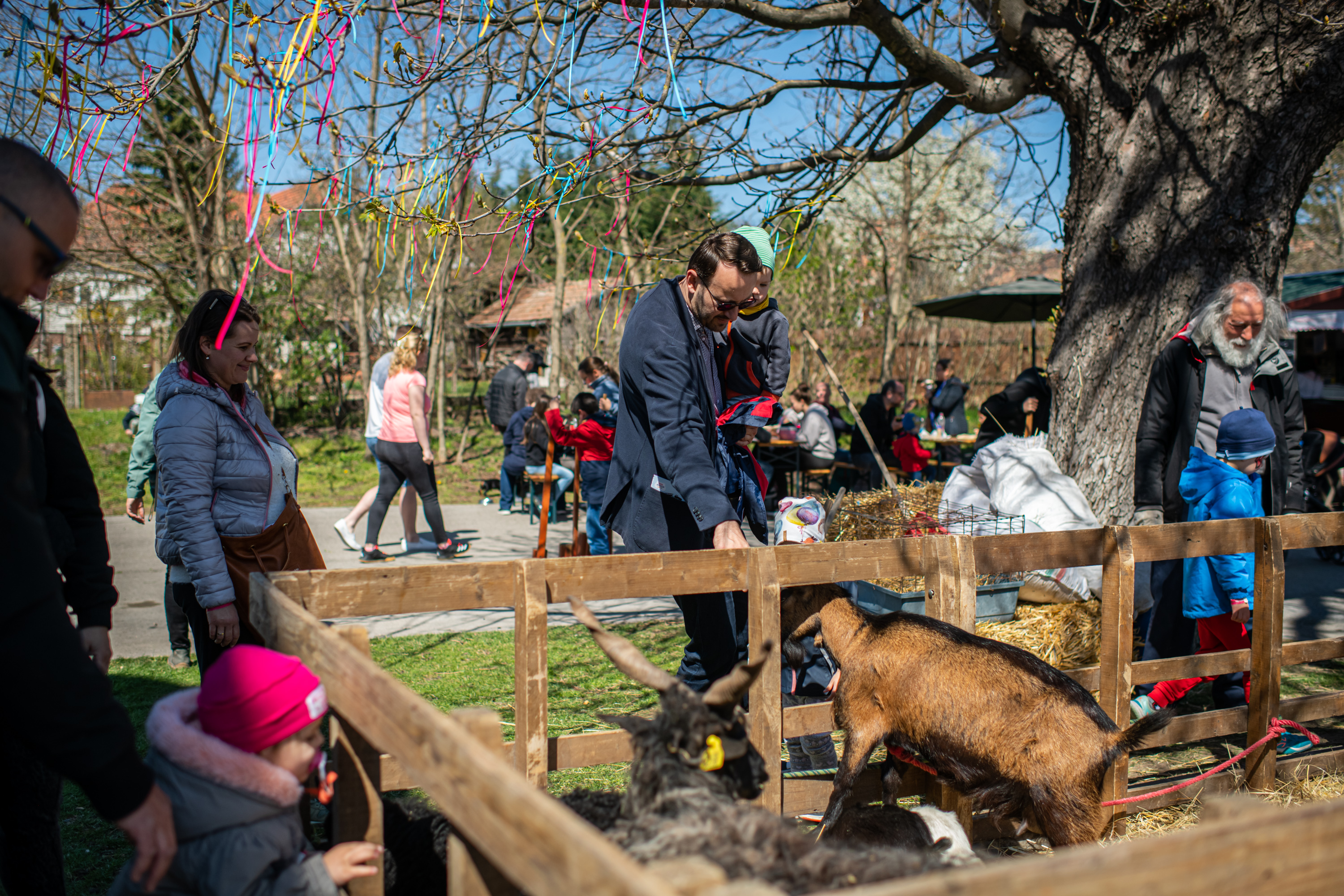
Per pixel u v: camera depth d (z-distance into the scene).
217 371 2.98
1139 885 1.09
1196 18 5.32
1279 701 3.66
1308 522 3.70
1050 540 3.24
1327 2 5.00
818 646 3.22
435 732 1.41
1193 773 3.98
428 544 9.04
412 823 2.35
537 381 20.22
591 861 1.01
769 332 3.88
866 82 6.19
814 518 3.89
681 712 1.76
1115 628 3.33
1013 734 2.66
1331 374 15.74
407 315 14.17
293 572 2.41
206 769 1.74
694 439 2.98
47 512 2.17
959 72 5.83
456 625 6.38
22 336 1.71
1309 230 32.81
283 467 3.11
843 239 20.47
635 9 4.71
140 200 12.59
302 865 1.85
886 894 1.02
